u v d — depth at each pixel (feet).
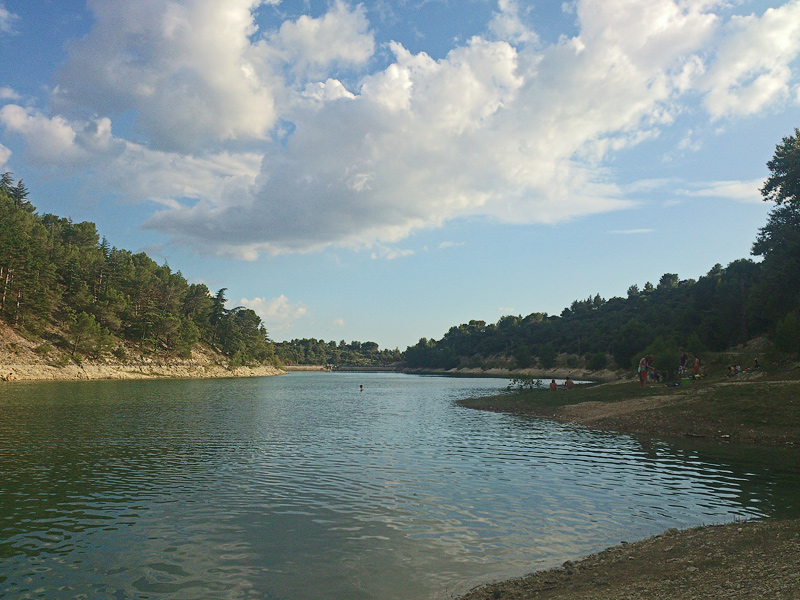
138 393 277.03
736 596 34.40
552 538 55.01
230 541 53.67
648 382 225.15
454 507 66.95
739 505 67.51
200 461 97.60
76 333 421.18
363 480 82.74
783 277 231.50
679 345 316.40
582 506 67.51
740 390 151.94
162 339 572.92
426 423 168.14
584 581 42.14
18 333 390.42
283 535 55.62
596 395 211.41
